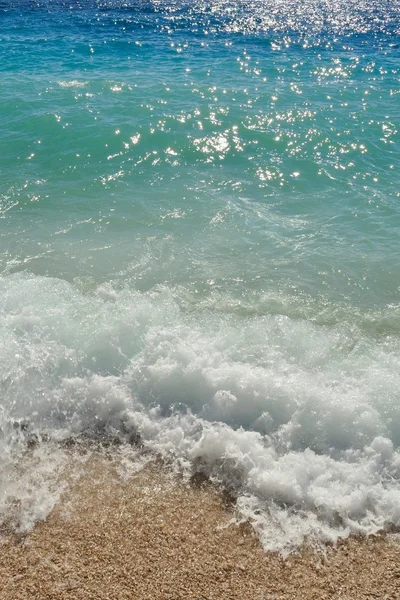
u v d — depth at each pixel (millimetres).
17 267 9961
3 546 5734
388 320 8914
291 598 5309
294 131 15461
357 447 6691
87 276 9773
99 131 15133
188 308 9008
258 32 27000
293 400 7129
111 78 19375
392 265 10211
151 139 14867
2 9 31062
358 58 22531
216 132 15312
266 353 7973
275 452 6680
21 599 5266
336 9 33250
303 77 20062
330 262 10289
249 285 9664
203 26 28172
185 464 6594
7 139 14789
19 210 11805
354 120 16250
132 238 10938
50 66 20797
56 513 6051
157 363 7641
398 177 13320
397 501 6078
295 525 5949
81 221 11461
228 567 5566
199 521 5996
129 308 8781
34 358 7695
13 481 6371
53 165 13648
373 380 7465
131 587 5383
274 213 11891
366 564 5613
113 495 6254
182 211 11875
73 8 31922
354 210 11992
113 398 7250
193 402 7273
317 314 9016
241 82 19344
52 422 7098
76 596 5301
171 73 20234
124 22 28688
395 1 36219
